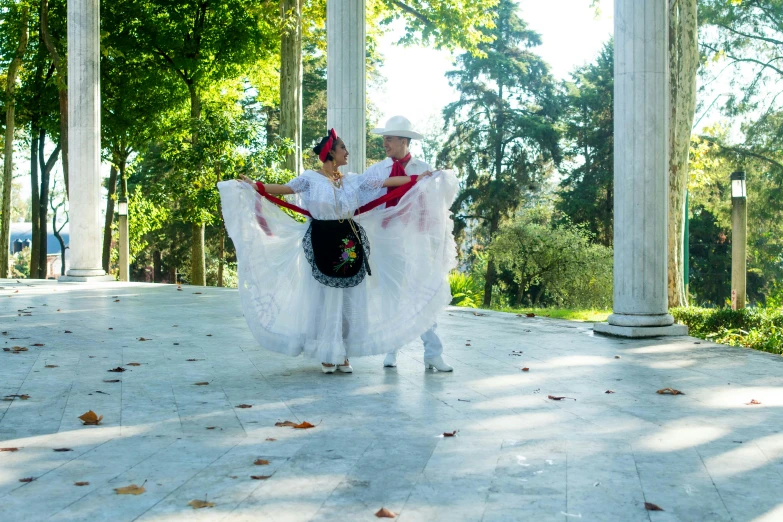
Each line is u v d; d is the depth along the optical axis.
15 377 5.87
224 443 3.99
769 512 2.99
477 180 48.56
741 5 32.91
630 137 8.45
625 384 5.68
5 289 15.67
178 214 26.55
